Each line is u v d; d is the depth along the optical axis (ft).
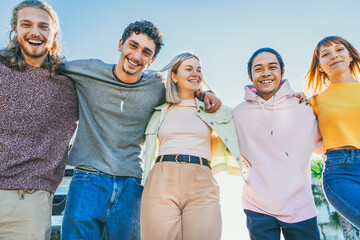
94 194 9.19
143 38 10.08
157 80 11.07
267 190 9.75
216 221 8.73
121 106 10.21
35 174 8.46
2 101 8.55
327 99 10.80
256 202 9.90
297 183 9.71
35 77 9.13
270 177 9.86
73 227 8.84
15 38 9.14
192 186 9.09
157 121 10.64
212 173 9.74
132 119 10.36
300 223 9.39
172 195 9.05
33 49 8.90
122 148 10.08
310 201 9.76
